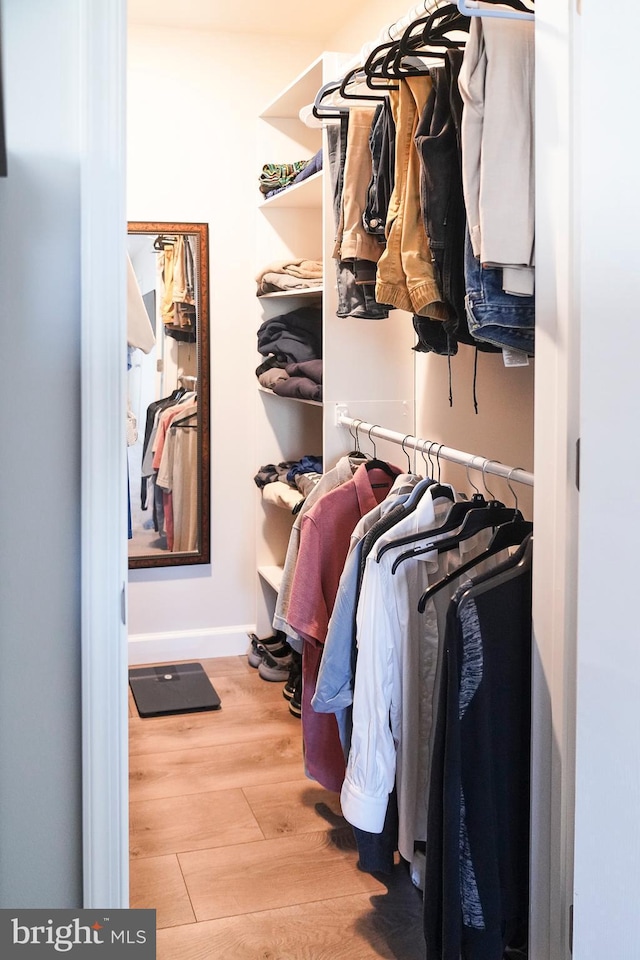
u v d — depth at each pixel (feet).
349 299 8.52
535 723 6.01
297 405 13.62
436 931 6.10
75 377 5.07
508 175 5.91
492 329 6.33
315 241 13.46
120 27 4.91
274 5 11.91
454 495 7.69
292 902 7.68
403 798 7.20
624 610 5.30
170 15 12.32
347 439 10.11
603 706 5.40
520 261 5.95
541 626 5.94
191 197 13.11
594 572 5.36
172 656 13.61
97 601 5.08
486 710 5.97
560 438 5.75
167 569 13.56
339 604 7.52
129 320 8.82
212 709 11.84
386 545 6.95
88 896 5.19
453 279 6.83
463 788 5.96
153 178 12.95
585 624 5.41
